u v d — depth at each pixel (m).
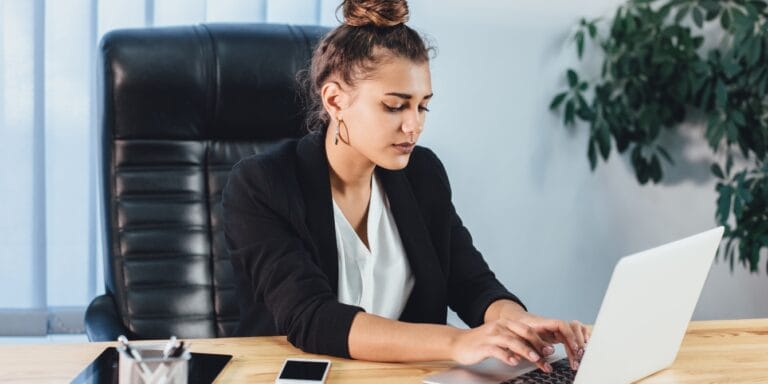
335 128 1.52
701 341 1.45
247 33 2.01
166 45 1.95
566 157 3.03
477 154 2.98
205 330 1.93
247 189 1.51
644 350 1.22
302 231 1.52
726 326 1.55
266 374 1.24
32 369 1.22
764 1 2.98
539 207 3.04
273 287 1.44
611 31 2.92
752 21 2.80
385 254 1.64
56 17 2.68
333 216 1.56
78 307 2.81
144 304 1.91
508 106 2.97
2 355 1.27
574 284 3.10
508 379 1.23
